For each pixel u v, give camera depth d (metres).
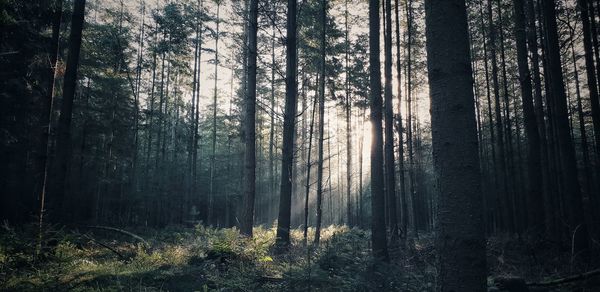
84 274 7.42
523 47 13.36
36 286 6.50
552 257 10.00
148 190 29.20
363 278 6.67
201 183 39.66
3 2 10.73
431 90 2.20
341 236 13.04
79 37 12.62
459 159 2.05
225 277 7.42
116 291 6.29
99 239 13.16
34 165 18.64
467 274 1.96
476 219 2.01
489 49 20.84
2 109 15.70
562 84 10.87
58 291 6.34
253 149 12.40
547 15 11.27
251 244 9.68
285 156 12.17
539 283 6.95
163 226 28.17
